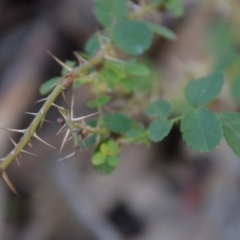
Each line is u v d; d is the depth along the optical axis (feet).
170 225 1.53
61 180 1.59
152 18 1.30
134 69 1.07
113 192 1.59
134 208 1.57
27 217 1.57
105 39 1.15
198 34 1.62
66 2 1.82
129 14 1.17
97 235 1.51
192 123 0.94
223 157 1.60
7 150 1.52
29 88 1.63
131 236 1.51
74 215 1.55
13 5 1.85
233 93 1.31
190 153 1.65
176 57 1.61
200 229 1.50
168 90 1.36
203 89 0.96
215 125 0.93
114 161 1.03
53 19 1.80
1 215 1.53
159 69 1.52
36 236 1.53
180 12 1.18
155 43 1.64
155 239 1.51
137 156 1.65
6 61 1.72
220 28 1.41
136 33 1.07
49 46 1.73
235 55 1.37
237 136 0.94
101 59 1.09
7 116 1.56
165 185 1.61
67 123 0.95
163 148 1.67
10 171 1.60
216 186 1.56
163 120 0.98
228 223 1.48
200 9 1.61
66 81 0.96
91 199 1.57
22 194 1.60
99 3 1.10
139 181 1.62
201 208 1.55
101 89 1.13
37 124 0.95
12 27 1.82
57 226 1.55
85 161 1.61
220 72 0.97
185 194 1.59
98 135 1.03
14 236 1.52
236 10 1.38
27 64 1.68
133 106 1.21
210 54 1.41
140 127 1.08
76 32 1.77
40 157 1.62
